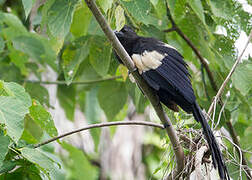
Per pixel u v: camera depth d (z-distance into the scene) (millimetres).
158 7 9484
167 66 8625
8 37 11648
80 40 10531
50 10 8523
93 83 13945
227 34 10211
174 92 8531
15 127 6094
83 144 18766
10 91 6664
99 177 18766
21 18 14094
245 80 10109
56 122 16734
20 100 6574
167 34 11859
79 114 18312
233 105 11586
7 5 13812
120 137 19156
